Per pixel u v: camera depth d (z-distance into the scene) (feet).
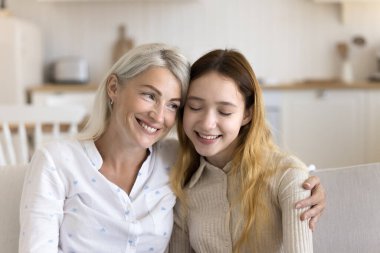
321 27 14.08
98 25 14.69
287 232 3.85
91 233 3.94
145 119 3.96
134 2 14.56
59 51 14.84
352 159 12.53
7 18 12.63
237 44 14.42
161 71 3.94
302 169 4.10
